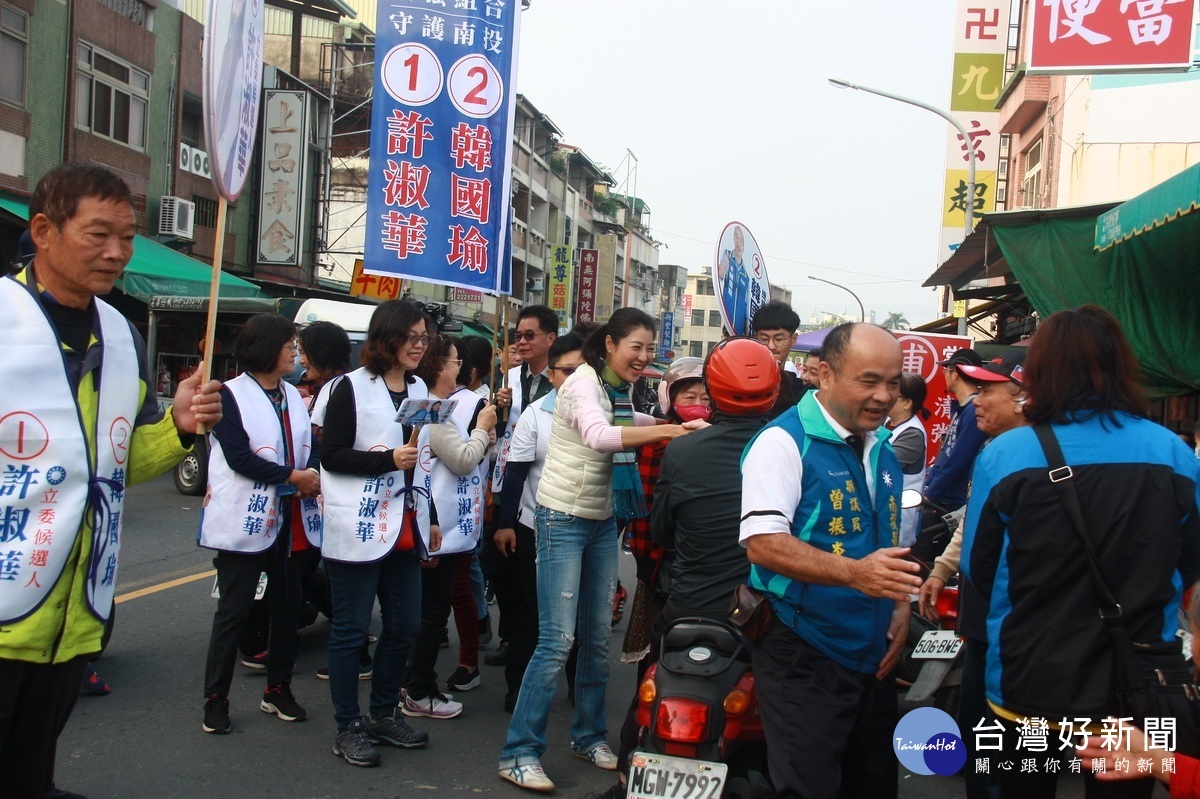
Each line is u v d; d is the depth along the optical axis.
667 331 55.47
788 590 2.75
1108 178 12.93
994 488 2.59
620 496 3.99
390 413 4.21
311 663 5.66
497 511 5.82
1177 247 7.48
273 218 21.42
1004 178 18.86
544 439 4.89
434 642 4.86
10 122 15.25
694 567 3.25
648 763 3.02
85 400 2.53
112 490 2.59
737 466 3.21
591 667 4.31
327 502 4.12
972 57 18.25
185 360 15.66
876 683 2.89
